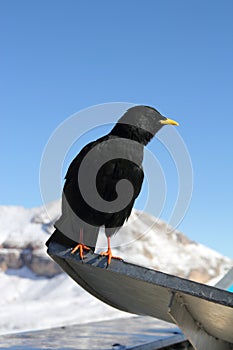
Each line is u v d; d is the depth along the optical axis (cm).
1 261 4494
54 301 3281
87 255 399
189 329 455
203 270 4175
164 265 4028
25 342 598
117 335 661
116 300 509
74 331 703
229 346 536
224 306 361
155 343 612
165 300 420
